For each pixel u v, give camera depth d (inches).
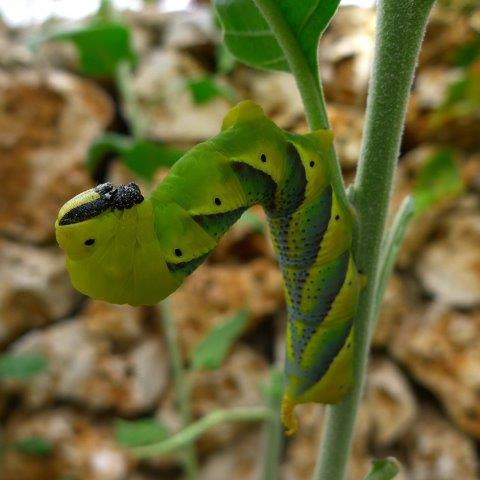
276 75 20.3
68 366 19.0
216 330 14.8
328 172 5.5
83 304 20.3
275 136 5.3
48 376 18.9
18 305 19.1
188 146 20.4
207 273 19.3
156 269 4.7
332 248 5.6
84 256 4.4
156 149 14.2
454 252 18.5
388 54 5.3
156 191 4.9
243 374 19.6
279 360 19.2
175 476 19.9
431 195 16.9
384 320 19.1
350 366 6.0
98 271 4.5
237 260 19.9
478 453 18.6
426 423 18.9
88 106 20.2
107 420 19.3
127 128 21.1
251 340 20.2
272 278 19.3
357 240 5.7
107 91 21.2
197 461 19.8
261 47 6.6
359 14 20.6
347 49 20.2
